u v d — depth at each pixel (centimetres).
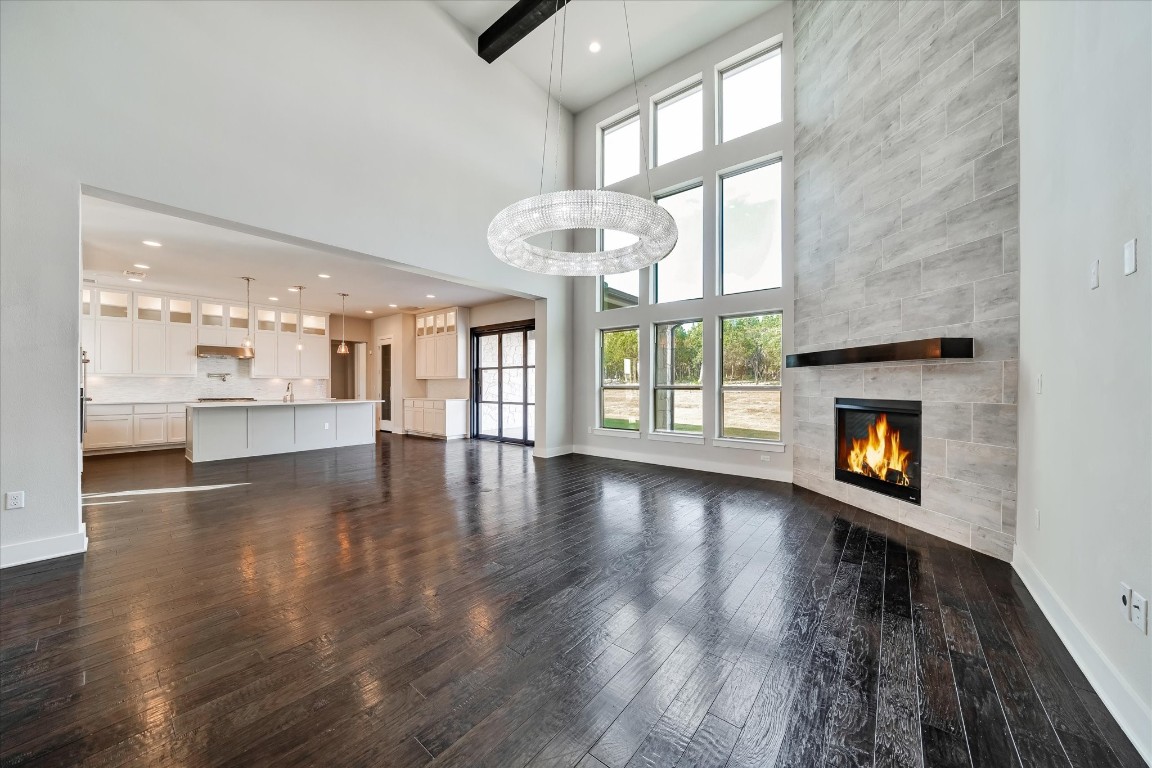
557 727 136
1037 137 225
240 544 292
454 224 495
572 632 190
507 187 562
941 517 304
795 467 468
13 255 245
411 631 190
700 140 569
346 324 1034
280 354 891
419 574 247
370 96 415
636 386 625
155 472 534
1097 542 158
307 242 375
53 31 255
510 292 606
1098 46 161
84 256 552
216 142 318
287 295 795
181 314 769
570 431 684
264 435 673
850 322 383
